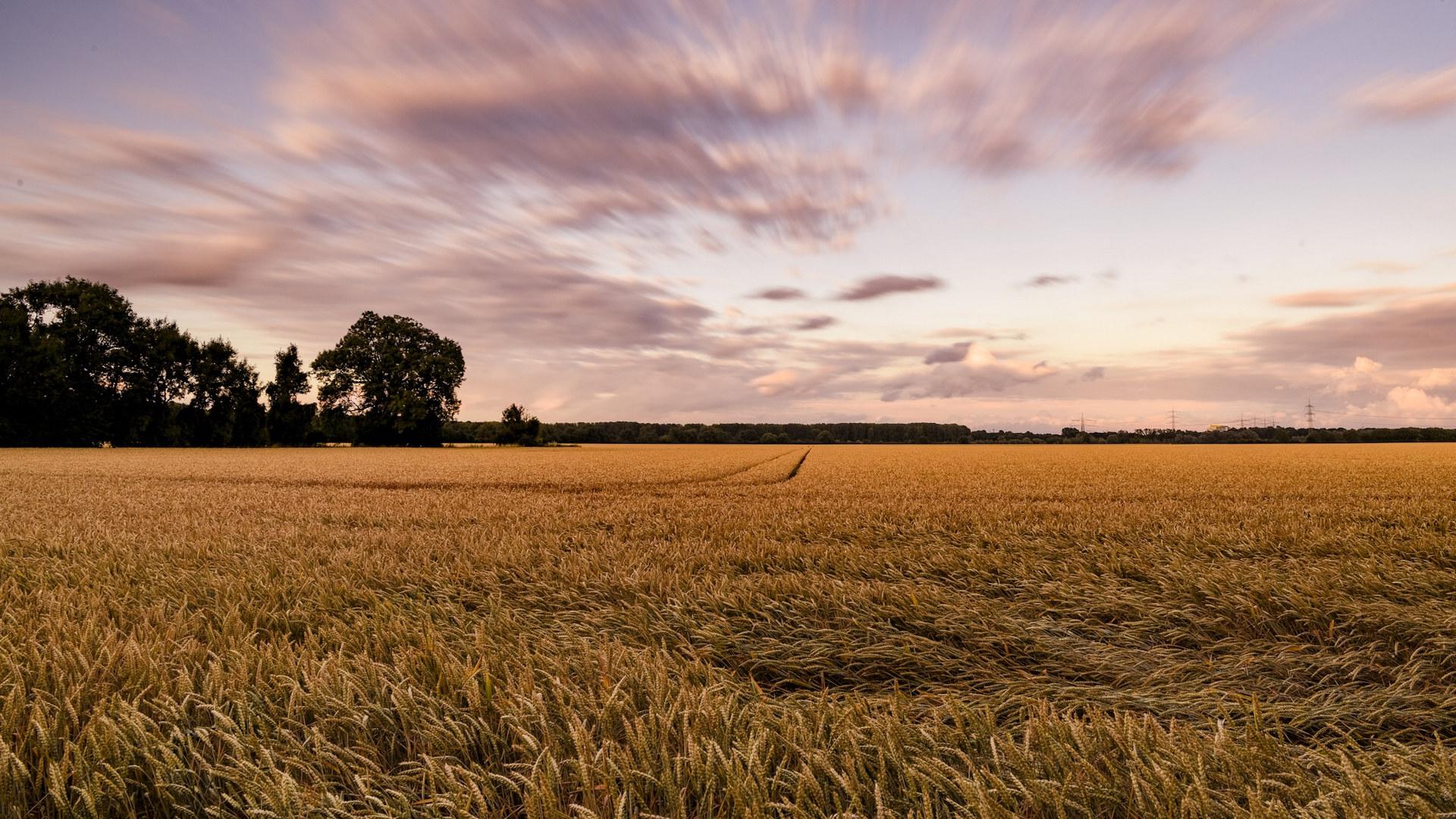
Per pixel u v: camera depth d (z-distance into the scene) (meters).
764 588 5.96
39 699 2.76
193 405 58.34
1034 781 2.25
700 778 2.34
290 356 63.47
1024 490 17.66
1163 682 4.07
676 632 4.90
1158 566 6.98
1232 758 2.44
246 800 2.28
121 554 7.65
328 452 51.91
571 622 5.25
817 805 2.22
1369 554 7.90
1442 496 15.10
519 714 2.79
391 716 2.91
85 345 52.41
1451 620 4.82
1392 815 2.15
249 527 10.06
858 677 4.21
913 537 9.38
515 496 16.34
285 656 3.63
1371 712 3.46
